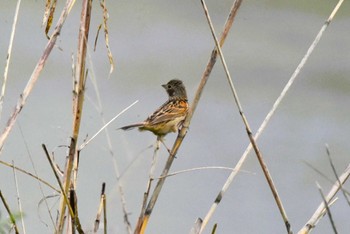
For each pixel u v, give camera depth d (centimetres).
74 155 655
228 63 1916
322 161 1425
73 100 659
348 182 1346
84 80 660
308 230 648
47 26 679
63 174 662
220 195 667
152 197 680
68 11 664
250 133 641
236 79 1828
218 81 1819
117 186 672
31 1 2208
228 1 2292
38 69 650
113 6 2181
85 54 657
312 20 2191
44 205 942
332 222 583
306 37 2088
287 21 2173
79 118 655
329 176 1366
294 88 1791
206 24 2166
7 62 668
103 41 1986
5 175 1152
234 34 2094
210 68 700
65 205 653
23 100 642
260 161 640
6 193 1054
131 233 646
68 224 652
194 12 2214
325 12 2216
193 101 711
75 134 654
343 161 1420
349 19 2191
